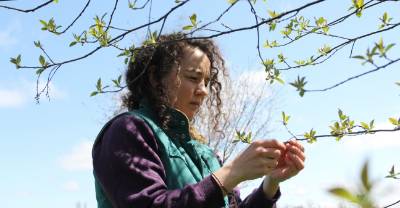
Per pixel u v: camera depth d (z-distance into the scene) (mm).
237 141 2357
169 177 1856
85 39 2039
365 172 501
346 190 501
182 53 2105
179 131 2033
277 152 1650
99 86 2035
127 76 2234
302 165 1904
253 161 1632
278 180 1922
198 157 2035
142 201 1652
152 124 1922
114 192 1731
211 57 2436
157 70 2107
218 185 1605
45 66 1972
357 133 2074
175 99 2072
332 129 2146
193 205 1584
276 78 2076
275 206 2146
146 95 2107
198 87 2111
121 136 1814
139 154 1792
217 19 1705
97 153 1893
